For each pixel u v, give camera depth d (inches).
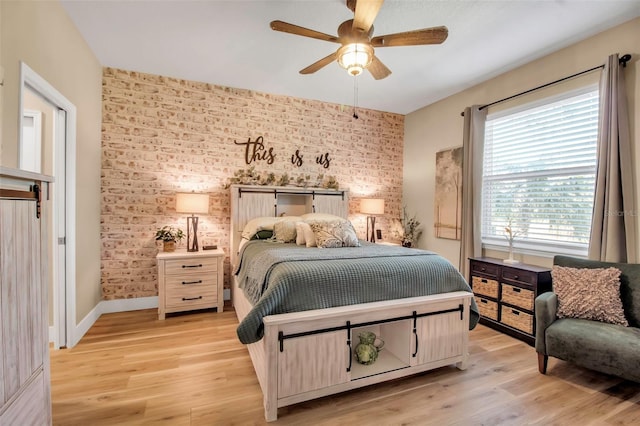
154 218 139.0
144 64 127.8
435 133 170.1
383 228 190.4
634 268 86.5
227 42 109.7
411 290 84.1
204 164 147.3
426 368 83.4
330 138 174.6
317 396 70.7
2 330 33.7
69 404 69.9
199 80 143.9
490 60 120.8
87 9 91.3
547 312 85.4
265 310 67.5
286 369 67.4
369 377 76.4
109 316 127.6
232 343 103.4
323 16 94.0
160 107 139.0
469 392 77.1
